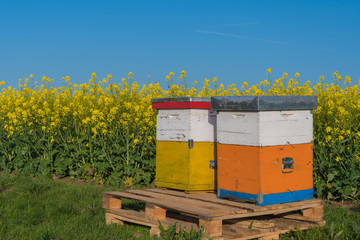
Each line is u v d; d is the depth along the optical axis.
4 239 5.21
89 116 10.75
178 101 6.07
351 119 8.08
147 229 5.83
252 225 5.36
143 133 9.67
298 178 5.55
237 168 5.41
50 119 10.82
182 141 6.07
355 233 5.12
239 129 5.38
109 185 9.41
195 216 5.73
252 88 11.88
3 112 12.25
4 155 11.31
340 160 7.83
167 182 6.32
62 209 6.68
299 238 5.08
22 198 7.55
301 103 5.47
